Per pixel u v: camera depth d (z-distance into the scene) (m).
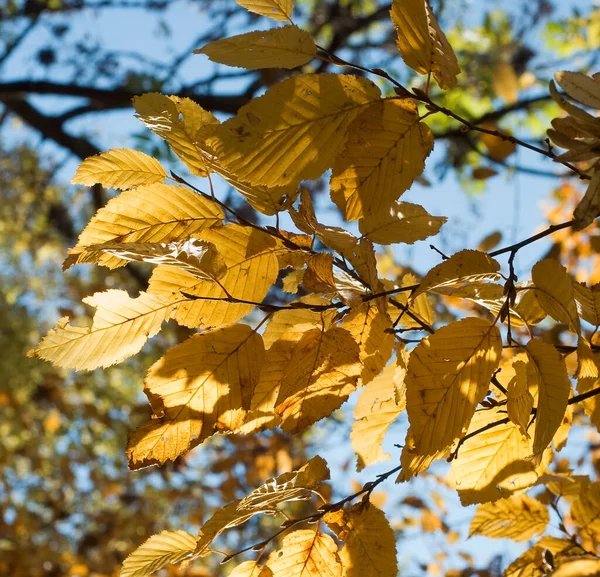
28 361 5.20
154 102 0.86
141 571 0.91
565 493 1.08
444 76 0.84
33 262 6.09
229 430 0.86
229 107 3.53
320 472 0.90
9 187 5.73
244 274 0.88
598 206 0.83
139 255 0.84
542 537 1.06
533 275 0.86
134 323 0.87
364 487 0.92
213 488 3.88
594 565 1.04
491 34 3.25
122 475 4.92
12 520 4.21
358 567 0.90
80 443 4.98
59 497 4.66
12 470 4.90
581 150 0.82
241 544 3.68
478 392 0.84
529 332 0.90
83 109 4.30
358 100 0.84
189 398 0.86
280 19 0.84
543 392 0.84
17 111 4.32
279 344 0.88
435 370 0.84
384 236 0.90
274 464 3.22
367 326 0.90
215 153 0.83
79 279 5.02
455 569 2.07
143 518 4.40
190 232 0.87
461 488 0.94
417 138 0.85
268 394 0.88
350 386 0.87
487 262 0.85
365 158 0.85
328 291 0.86
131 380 5.34
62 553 4.15
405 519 2.65
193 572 2.67
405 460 0.86
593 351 0.92
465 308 1.51
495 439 0.94
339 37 3.96
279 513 0.92
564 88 0.82
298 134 0.84
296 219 0.87
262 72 2.83
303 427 0.86
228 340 0.87
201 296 0.87
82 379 5.23
